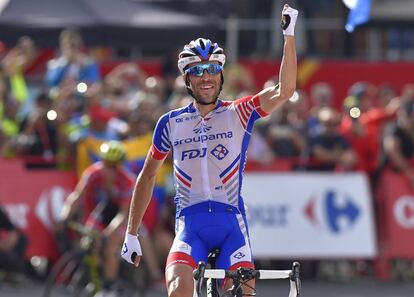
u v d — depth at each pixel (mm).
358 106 37844
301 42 48500
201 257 17734
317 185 36625
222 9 45438
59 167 35188
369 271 37531
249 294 17547
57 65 38719
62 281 30750
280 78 17625
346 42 49500
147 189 18312
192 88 17922
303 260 36719
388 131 37125
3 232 33406
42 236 34844
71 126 35125
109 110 35188
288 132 37031
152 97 35656
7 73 39250
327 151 36719
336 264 37812
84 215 31844
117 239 30047
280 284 35625
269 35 48062
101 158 33812
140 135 34438
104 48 44656
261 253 36156
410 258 36938
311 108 42531
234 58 44938
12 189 34938
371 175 37000
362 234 36719
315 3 48781
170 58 42625
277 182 36469
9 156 35562
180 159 18109
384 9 45156
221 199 18062
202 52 17750
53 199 35000
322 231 36531
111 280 30109
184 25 42250
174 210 34344
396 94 46875
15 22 41562
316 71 46469
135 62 45250
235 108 18094
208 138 18000
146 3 44031
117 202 30453
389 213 36906
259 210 36250
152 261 31328
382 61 46875
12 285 33438
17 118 36344
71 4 42406
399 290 34125
